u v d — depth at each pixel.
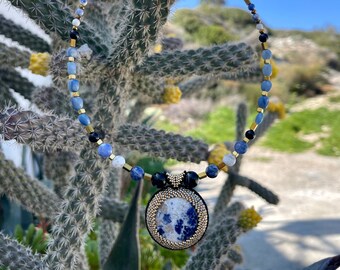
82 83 0.26
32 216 0.52
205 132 1.75
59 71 0.18
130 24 0.18
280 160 1.46
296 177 1.26
